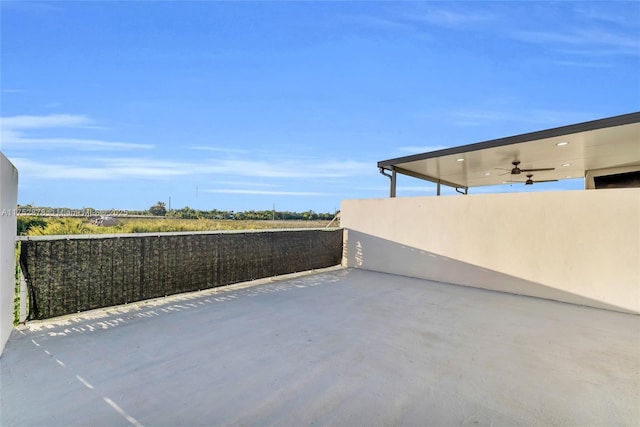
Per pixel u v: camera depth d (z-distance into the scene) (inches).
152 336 139.1
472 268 265.3
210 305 191.5
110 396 92.1
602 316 186.5
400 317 174.1
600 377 108.7
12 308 137.1
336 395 94.5
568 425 82.1
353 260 350.3
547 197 231.8
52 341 131.2
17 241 144.5
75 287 161.9
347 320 166.6
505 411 87.8
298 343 134.0
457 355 125.0
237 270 247.9
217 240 233.5
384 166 332.2
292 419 82.8
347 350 127.6
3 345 120.2
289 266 295.1
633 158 292.7
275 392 95.7
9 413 83.3
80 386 97.3
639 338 148.0
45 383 98.7
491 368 114.0
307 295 221.6
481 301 216.5
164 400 90.7
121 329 147.2
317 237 327.3
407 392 96.7
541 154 277.9
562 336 149.5
